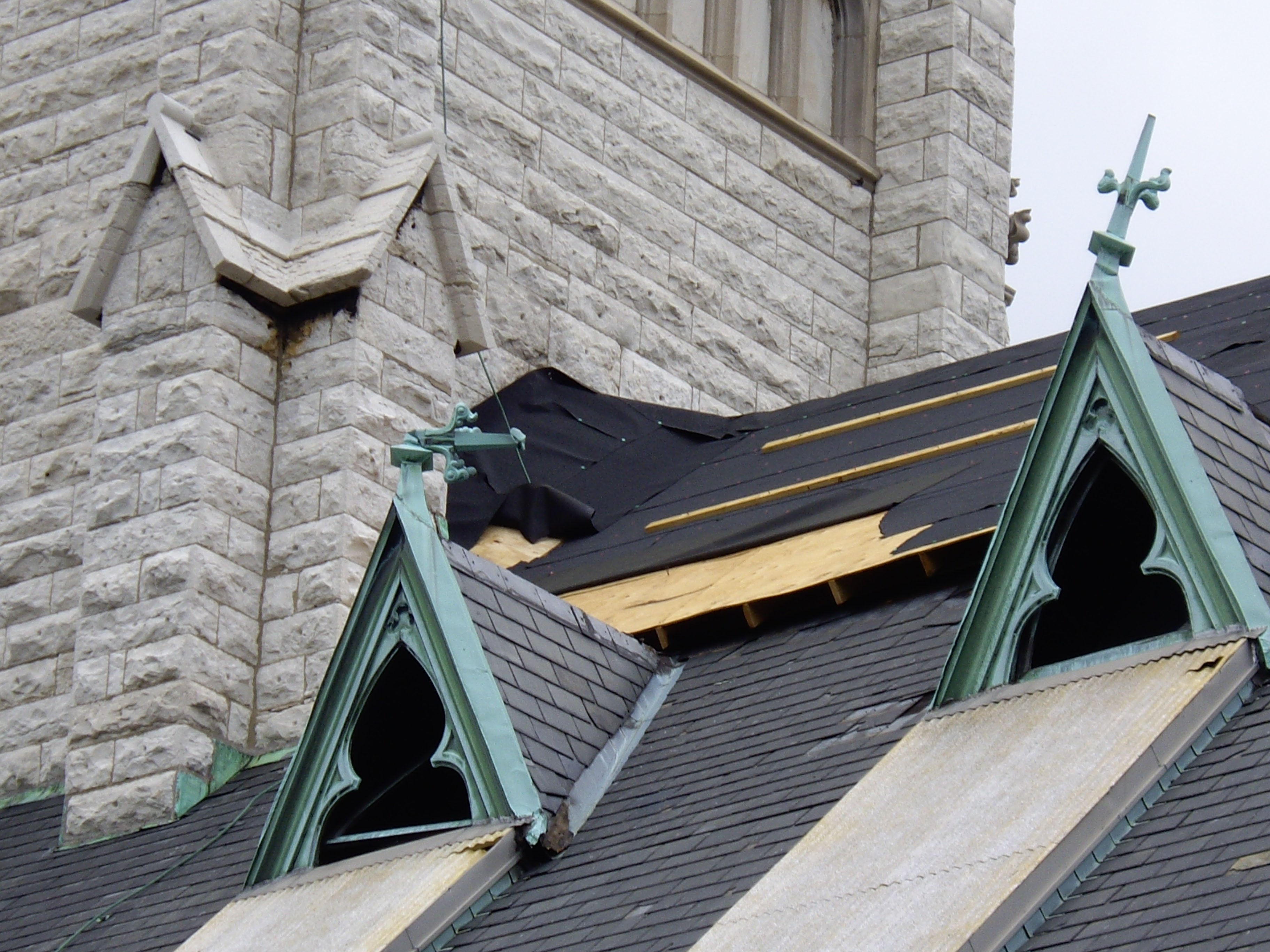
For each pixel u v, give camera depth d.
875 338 47.62
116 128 41.75
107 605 37.75
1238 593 26.20
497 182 42.94
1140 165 28.56
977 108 48.78
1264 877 22.67
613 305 44.09
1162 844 24.03
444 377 39.28
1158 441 27.06
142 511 37.88
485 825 29.36
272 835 31.06
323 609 37.22
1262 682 25.77
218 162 39.34
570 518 39.28
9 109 42.84
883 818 26.08
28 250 42.06
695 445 41.34
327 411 38.12
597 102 44.69
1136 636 27.25
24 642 40.12
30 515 40.81
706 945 25.09
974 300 47.88
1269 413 31.50
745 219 46.38
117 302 39.12
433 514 36.84
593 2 44.88
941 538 31.48
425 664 30.38
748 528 35.22
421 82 40.56
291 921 29.47
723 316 45.62
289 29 40.22
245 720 37.19
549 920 27.56
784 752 29.05
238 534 37.75
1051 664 27.42
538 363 42.81
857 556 32.34
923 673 29.31
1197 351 35.50
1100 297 27.89
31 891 35.75
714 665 32.41
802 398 46.47
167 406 38.22
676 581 34.66
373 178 39.50
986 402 37.84
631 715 31.66
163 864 34.72
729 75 46.91
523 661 30.97
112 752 36.94
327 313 38.59
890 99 48.69
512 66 43.56
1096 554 27.53
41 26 42.94
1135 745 25.11
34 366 41.53
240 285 38.47
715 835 27.78
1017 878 23.97
